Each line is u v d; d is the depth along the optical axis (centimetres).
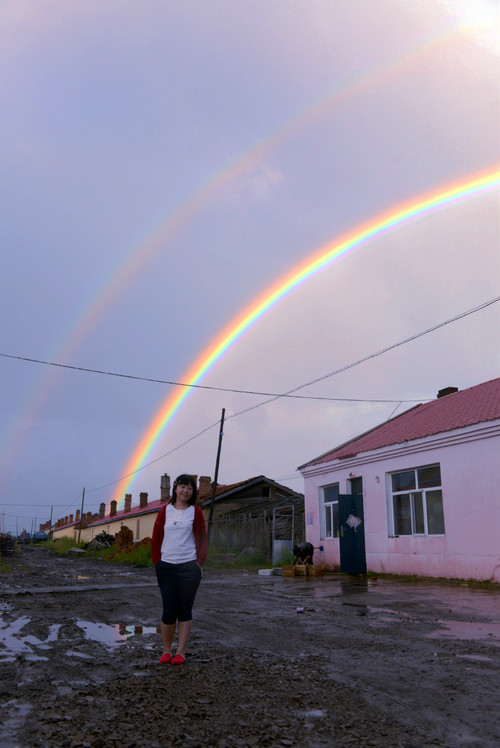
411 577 1520
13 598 1103
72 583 1518
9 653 571
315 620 781
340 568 1794
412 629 689
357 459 1827
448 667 491
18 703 397
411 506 1602
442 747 316
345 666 502
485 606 894
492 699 399
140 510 5216
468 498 1360
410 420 1975
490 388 1814
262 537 2658
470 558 1336
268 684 443
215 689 430
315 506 2136
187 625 527
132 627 741
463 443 1391
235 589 1292
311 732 341
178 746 319
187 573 528
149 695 413
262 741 327
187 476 556
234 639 645
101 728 346
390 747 317
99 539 4497
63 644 618
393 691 422
